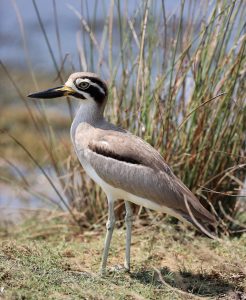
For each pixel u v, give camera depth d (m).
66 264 11.18
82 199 14.02
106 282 10.30
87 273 10.77
